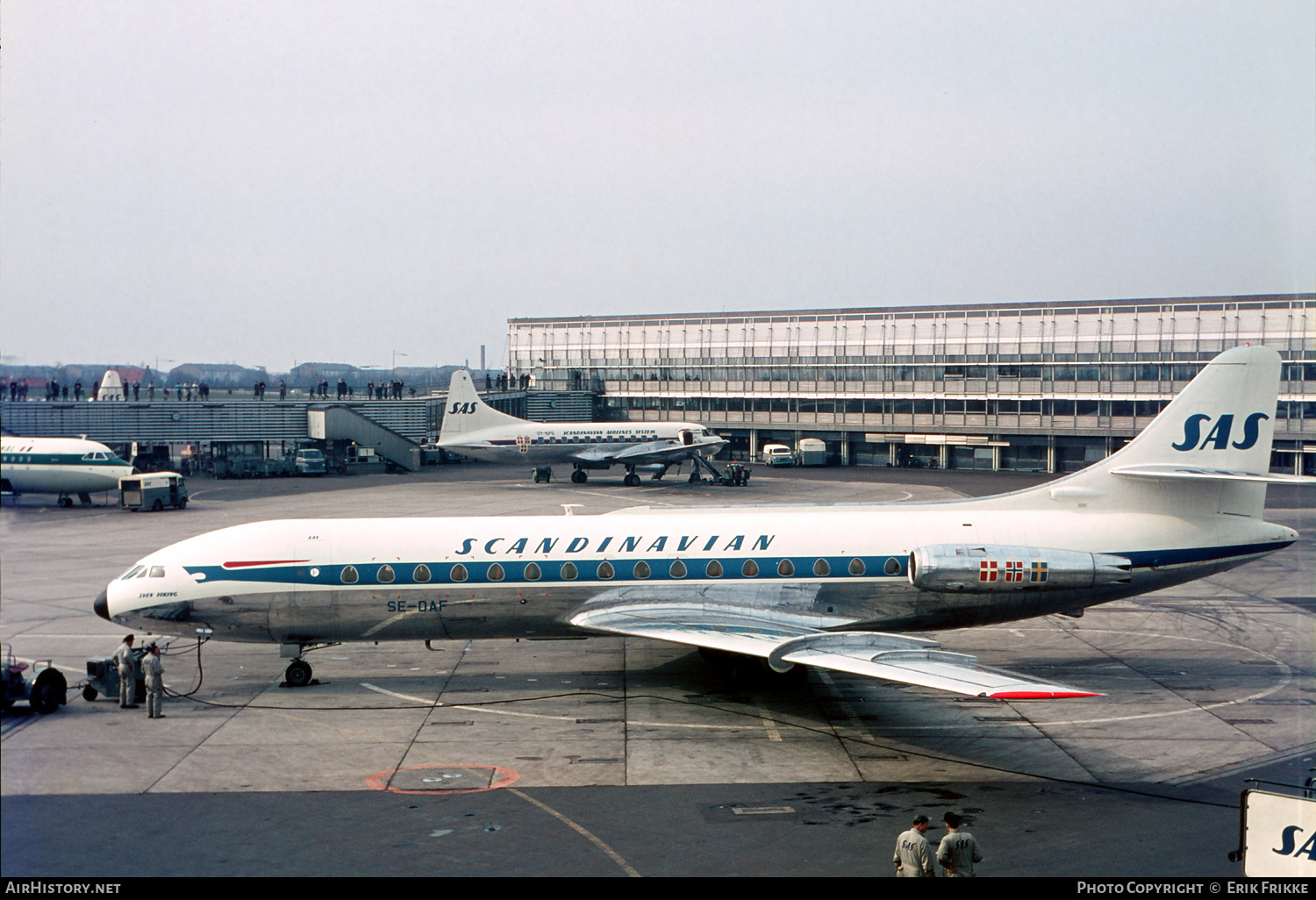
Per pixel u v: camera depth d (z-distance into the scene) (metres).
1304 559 54.41
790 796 22.53
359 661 34.47
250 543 30.66
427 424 106.75
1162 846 19.91
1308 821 17.66
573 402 125.94
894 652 26.20
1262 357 32.81
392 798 22.34
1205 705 29.38
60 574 49.03
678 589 31.05
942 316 106.50
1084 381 99.69
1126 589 32.25
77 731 26.94
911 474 102.06
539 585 30.69
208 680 32.12
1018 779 23.61
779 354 116.75
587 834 20.48
